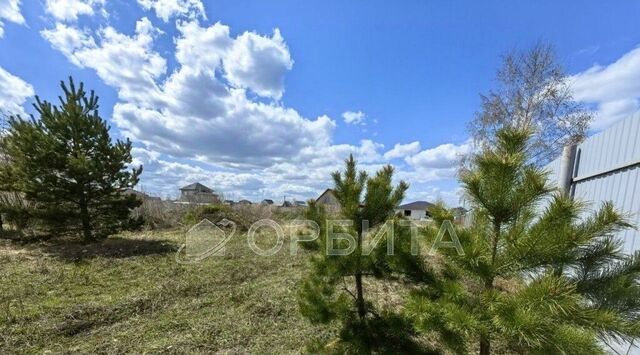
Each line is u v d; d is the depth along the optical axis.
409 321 2.22
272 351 2.97
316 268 2.63
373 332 2.44
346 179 2.75
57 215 7.29
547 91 15.26
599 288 1.60
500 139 1.80
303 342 3.14
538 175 1.67
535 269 1.67
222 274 5.57
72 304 3.90
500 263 1.73
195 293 4.55
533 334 1.37
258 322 3.60
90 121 7.59
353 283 3.21
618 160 2.94
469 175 1.88
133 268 5.77
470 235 1.80
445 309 1.60
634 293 1.54
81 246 7.40
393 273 2.45
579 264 1.66
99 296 4.25
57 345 2.98
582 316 1.43
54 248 7.16
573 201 1.58
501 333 1.53
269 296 4.45
